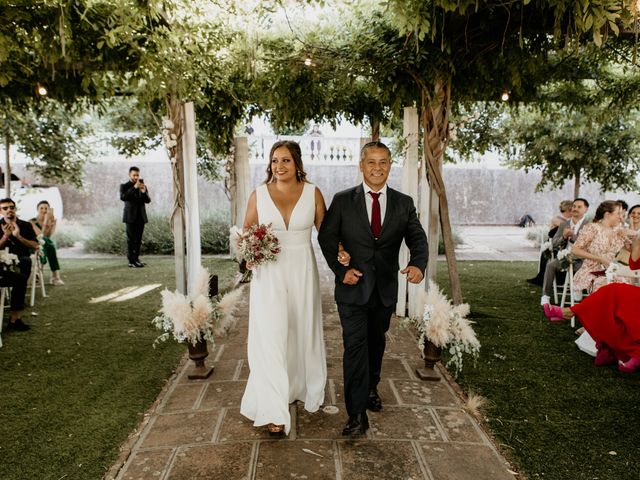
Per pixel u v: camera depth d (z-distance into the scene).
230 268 8.55
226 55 5.62
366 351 2.71
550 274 5.50
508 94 6.42
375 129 8.16
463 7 3.13
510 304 5.98
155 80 4.61
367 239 2.69
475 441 2.74
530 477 2.41
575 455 2.61
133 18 3.87
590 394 3.38
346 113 8.03
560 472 2.46
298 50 5.14
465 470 2.46
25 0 3.50
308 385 2.95
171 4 4.11
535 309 5.73
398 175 15.88
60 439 2.75
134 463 2.51
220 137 7.98
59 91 6.00
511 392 3.41
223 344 4.39
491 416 3.05
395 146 9.98
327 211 2.77
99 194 15.30
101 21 3.92
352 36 4.80
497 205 17.08
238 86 6.91
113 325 5.02
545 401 3.27
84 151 10.14
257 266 2.75
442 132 4.90
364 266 2.70
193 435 2.78
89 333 4.75
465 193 17.05
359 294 2.68
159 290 6.70
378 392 3.38
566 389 3.47
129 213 8.52
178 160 5.42
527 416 3.06
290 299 2.85
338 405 3.16
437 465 2.50
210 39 5.07
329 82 6.71
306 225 2.85
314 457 2.56
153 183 15.48
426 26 3.24
